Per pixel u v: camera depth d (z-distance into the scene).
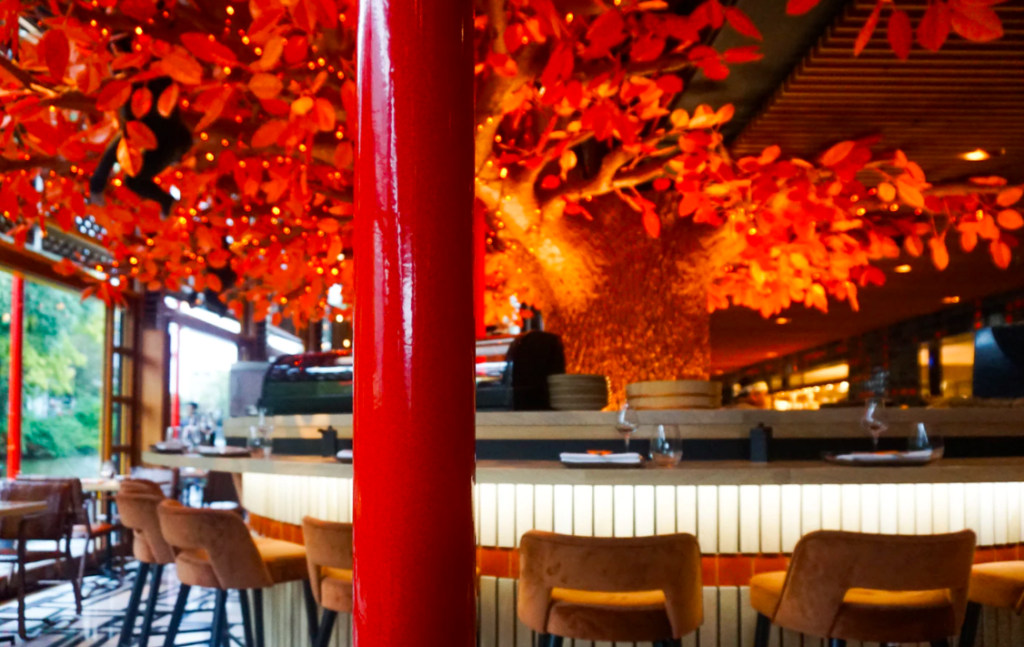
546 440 3.60
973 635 3.12
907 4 3.83
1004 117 5.16
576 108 4.20
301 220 5.84
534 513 3.42
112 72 4.08
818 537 2.49
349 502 3.83
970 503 3.42
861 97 4.86
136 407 9.51
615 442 3.54
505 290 8.42
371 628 1.04
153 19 3.76
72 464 8.54
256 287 7.18
